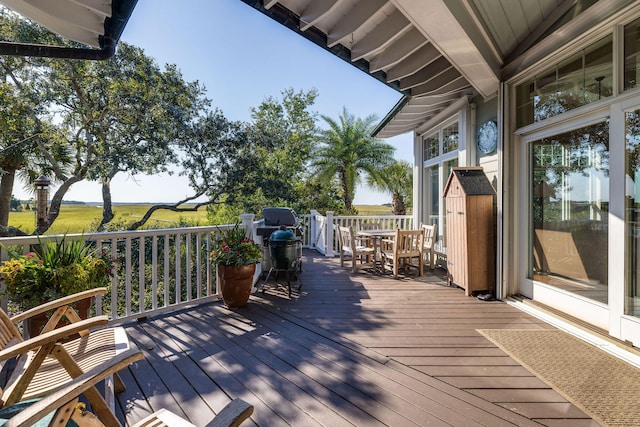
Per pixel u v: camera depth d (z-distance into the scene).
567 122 3.09
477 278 4.05
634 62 2.44
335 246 7.93
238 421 0.79
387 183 15.02
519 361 2.35
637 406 1.81
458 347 2.59
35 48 2.87
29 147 9.82
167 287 3.41
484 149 4.40
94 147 11.07
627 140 2.49
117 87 10.56
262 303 3.78
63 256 2.36
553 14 3.14
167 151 11.59
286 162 15.95
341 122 15.11
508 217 3.83
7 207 9.88
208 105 12.56
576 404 1.84
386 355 2.46
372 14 2.82
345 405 1.86
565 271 3.19
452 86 4.38
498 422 1.70
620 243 2.55
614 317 2.60
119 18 2.70
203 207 14.35
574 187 3.07
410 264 5.79
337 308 3.59
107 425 1.16
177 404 1.87
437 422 1.70
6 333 1.64
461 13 2.63
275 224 6.07
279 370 2.24
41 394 1.38
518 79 3.64
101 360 1.66
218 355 2.47
